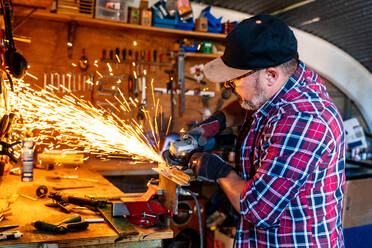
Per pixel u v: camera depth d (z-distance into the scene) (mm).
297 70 1261
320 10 3879
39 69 3404
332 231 1267
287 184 1116
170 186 1538
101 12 3291
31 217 1556
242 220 1386
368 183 3227
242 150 1373
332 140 1166
